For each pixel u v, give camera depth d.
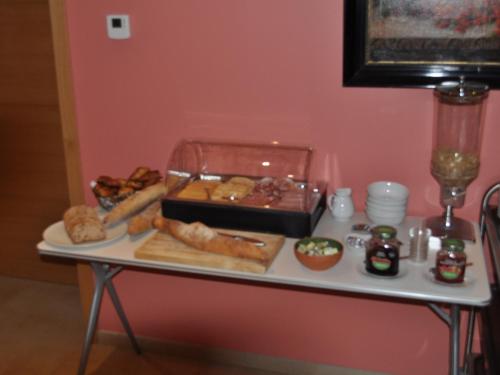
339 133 2.22
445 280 1.69
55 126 2.99
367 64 2.10
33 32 2.85
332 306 2.43
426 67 2.05
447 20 1.99
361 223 2.12
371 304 2.38
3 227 3.30
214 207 2.05
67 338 2.86
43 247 2.00
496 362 1.70
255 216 2.01
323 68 2.16
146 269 2.63
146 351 2.76
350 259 1.86
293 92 2.22
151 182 2.29
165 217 2.12
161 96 2.38
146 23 2.30
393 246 1.74
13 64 2.94
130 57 2.36
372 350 2.45
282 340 2.55
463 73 2.03
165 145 2.44
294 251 1.85
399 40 2.05
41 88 2.94
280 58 2.20
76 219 2.05
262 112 2.28
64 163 3.05
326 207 2.27
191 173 2.37
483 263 1.82
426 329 2.36
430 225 2.07
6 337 2.88
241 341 2.62
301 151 2.26
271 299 2.50
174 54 2.31
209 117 2.35
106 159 2.53
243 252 1.82
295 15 2.13
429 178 2.19
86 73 2.43
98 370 2.63
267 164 2.30
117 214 2.11
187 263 1.86
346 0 2.04
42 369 2.65
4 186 3.21
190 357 2.70
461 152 2.00
